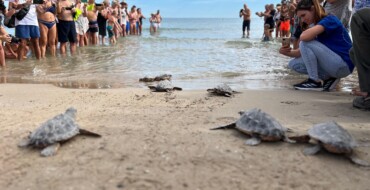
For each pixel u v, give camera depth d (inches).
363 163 60.0
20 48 224.1
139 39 450.6
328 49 126.6
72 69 199.2
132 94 128.5
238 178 54.8
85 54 266.8
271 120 72.0
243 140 71.5
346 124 84.3
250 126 71.8
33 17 219.3
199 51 294.2
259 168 58.4
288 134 75.5
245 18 543.2
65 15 254.4
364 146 68.6
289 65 143.4
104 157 61.8
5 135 74.3
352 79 167.9
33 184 52.6
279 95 123.9
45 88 142.1
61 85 154.4
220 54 272.1
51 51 249.8
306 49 129.5
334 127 65.2
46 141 64.9
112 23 382.9
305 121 86.8
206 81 165.0
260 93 128.6
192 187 51.7
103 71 193.6
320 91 133.4
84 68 203.2
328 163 60.9
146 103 111.3
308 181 54.4
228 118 89.4
